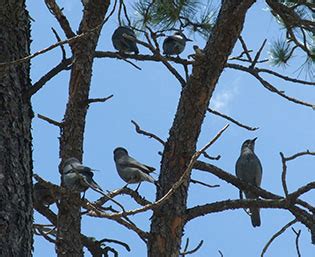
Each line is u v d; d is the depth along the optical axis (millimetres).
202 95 11336
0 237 7336
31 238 7684
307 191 11375
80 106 10656
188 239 11156
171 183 11258
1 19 8531
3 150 7781
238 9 11055
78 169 9273
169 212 11031
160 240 10867
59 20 10703
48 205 10969
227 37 11266
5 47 8422
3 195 7547
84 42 10844
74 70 10797
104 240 11336
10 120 8008
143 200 10727
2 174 7641
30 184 7953
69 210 9961
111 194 10680
